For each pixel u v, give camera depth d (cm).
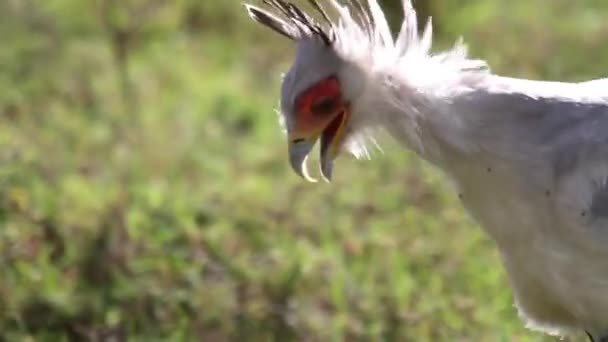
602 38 1889
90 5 1862
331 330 1062
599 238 779
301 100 786
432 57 810
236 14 2002
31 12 1809
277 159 1484
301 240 1219
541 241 795
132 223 1209
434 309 1091
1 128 1479
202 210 1271
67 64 1741
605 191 779
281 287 1111
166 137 1528
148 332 1052
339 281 1129
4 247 1132
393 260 1180
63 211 1220
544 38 1853
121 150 1459
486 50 1800
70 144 1473
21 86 1641
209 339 1045
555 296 809
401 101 801
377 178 1384
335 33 795
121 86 1670
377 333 1059
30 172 1306
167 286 1109
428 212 1304
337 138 802
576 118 788
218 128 1600
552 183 785
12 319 1055
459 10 2002
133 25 1767
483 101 792
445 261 1191
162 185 1359
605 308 796
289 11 803
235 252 1173
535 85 798
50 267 1123
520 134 788
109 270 1123
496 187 799
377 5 811
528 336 1034
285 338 1054
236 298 1088
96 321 1066
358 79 794
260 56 1880
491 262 1184
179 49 1888
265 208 1293
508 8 2073
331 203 1320
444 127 797
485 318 1080
